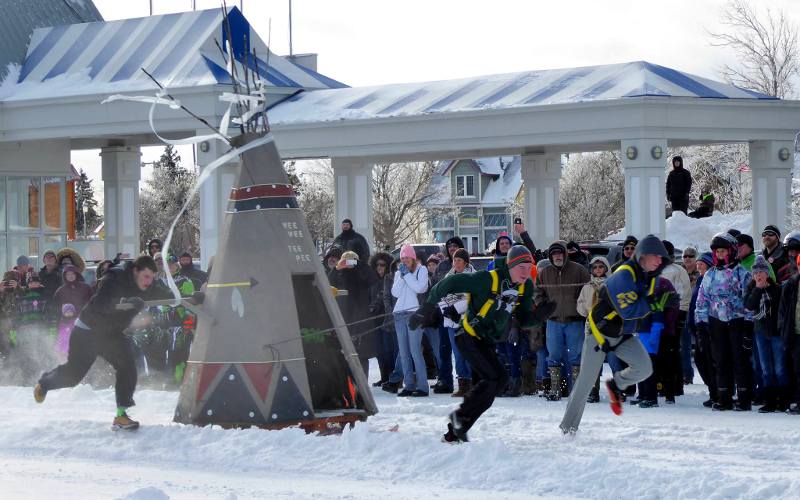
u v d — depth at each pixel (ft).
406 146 82.17
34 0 103.09
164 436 34.09
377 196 196.75
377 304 51.01
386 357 51.19
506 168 237.66
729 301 42.09
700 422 38.63
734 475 28.35
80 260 55.01
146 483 28.45
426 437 31.71
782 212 79.25
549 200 94.63
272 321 35.40
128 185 102.37
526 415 39.99
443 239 236.22
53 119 90.79
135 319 40.29
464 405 32.60
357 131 83.71
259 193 36.52
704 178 162.61
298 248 36.50
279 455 31.24
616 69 80.28
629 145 74.33
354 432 32.09
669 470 27.96
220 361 35.55
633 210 74.54
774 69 170.30
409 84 88.58
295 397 35.12
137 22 94.84
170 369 50.52
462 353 32.86
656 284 33.24
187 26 91.45
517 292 32.55
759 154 79.51
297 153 86.48
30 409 42.27
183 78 86.28
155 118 86.53
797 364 40.57
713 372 43.19
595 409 42.55
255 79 39.32
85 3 110.42
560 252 45.03
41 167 99.81
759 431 35.55
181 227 226.99
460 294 32.91
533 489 27.12
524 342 47.19
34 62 96.94
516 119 78.07
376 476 28.86
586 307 44.32
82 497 26.55
